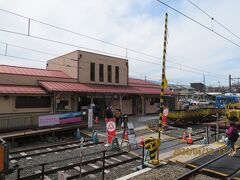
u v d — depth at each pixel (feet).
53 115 67.15
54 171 37.81
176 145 56.08
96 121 82.84
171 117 85.76
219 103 145.59
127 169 39.96
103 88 91.45
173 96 130.11
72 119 72.74
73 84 85.30
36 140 62.18
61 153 49.19
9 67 82.38
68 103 81.97
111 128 54.85
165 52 35.65
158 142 36.19
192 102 202.28
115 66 102.99
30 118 66.74
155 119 91.15
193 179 30.17
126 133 58.29
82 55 90.27
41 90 74.54
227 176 30.32
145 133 70.13
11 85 71.82
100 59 96.78
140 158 45.93
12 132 60.59
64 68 95.76
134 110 110.32
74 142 58.59
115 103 101.04
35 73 82.89
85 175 36.91
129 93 97.25
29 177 34.71
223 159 37.42
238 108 77.97
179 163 36.19
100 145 56.08
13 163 41.78
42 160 43.96
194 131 79.41
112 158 45.85
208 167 33.35
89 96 87.15
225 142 53.36
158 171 33.19
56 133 66.90
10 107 67.77
